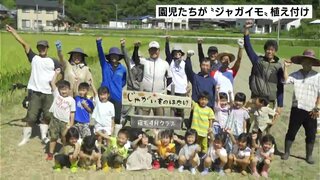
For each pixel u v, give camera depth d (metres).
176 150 7.66
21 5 78.81
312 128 7.39
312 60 7.14
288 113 11.16
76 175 6.49
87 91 7.60
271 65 7.40
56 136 7.12
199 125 7.27
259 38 49.72
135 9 103.50
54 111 7.13
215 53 8.26
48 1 84.50
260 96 7.48
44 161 7.09
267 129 7.54
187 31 68.56
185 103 7.21
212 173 6.74
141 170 6.82
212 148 6.85
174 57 8.65
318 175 6.90
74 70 7.96
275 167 7.24
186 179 6.52
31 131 8.50
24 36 42.47
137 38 46.28
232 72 8.21
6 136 8.45
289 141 7.57
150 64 7.65
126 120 8.48
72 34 51.78
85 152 6.66
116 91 7.68
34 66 7.90
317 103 7.28
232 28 79.94
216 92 7.72
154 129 7.35
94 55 23.12
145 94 7.25
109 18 100.94
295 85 7.36
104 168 6.76
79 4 104.31
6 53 19.25
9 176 6.42
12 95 11.70
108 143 6.96
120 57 7.82
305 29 56.56
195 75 7.80
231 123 7.27
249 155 6.72
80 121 7.46
